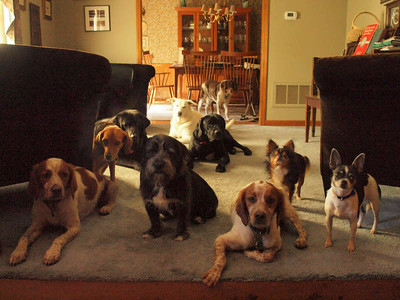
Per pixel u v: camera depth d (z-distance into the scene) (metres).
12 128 2.08
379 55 1.97
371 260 1.69
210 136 3.49
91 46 6.02
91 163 2.62
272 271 1.59
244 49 10.41
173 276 1.56
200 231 2.02
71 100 2.29
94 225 2.09
